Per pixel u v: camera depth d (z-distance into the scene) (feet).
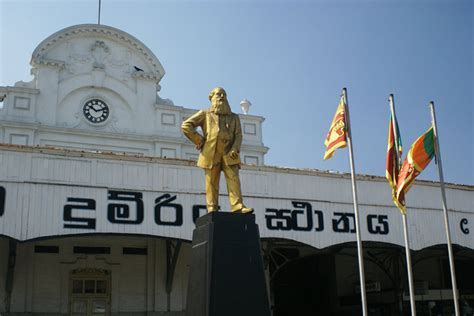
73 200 67.26
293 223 79.20
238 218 35.86
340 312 99.09
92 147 93.61
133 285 82.79
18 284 75.66
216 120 38.75
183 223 71.82
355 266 103.65
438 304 100.53
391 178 65.87
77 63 96.37
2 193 64.23
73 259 80.28
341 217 82.58
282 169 81.10
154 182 71.87
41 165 67.10
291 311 103.81
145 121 98.22
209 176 38.50
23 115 90.27
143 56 100.68
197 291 35.12
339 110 67.05
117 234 68.08
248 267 34.88
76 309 79.15
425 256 106.22
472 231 92.73
